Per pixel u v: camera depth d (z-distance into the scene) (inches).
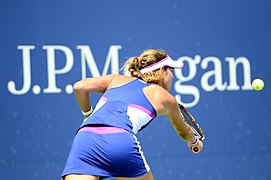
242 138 863.7
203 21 853.8
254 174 868.0
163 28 839.7
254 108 871.1
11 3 792.3
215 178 854.5
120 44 825.5
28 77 797.9
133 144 502.3
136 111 516.7
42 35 802.2
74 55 810.8
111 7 824.3
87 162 498.3
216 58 856.9
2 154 789.9
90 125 513.7
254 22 874.1
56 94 806.5
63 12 808.9
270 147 872.9
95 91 555.8
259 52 874.1
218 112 856.3
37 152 801.6
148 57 547.8
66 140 809.5
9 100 792.3
